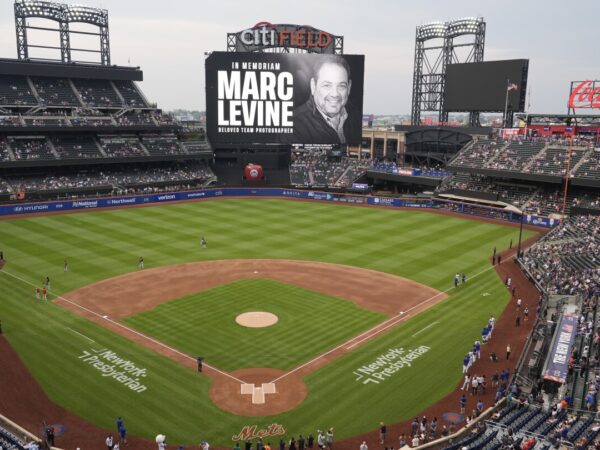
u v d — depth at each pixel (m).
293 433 31.22
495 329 45.97
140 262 61.94
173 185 117.00
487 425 30.81
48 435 29.47
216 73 115.81
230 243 73.50
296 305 50.41
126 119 116.25
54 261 63.38
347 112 118.00
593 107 101.81
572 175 91.00
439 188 109.06
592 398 32.94
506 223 90.38
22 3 113.75
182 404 33.78
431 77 133.00
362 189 117.25
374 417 32.94
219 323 45.97
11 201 94.62
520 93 111.12
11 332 43.59
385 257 67.62
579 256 63.59
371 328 45.62
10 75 110.62
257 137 118.31
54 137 109.69
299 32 120.31
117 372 37.50
